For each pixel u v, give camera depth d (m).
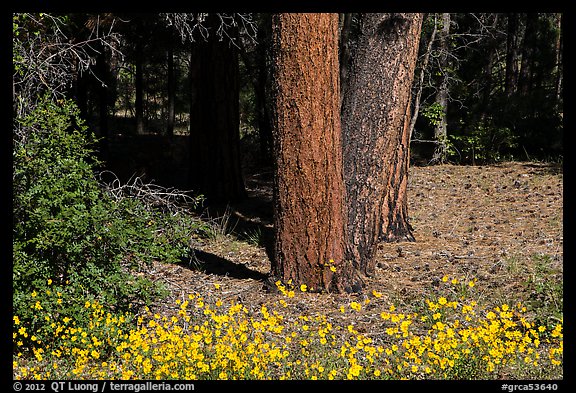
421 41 20.52
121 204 7.40
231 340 6.11
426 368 5.93
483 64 23.89
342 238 8.79
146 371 5.80
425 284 9.27
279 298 8.67
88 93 23.39
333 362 6.34
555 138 20.69
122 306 7.33
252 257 11.44
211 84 15.62
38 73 8.44
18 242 6.84
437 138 20.61
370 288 9.02
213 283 9.63
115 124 30.98
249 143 26.44
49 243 6.75
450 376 5.91
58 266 7.14
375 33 9.27
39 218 6.82
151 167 20.17
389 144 9.29
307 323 7.74
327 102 8.39
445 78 20.33
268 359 6.17
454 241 11.83
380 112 9.22
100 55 19.34
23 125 7.27
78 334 6.69
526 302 8.27
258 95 21.98
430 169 19.48
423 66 18.83
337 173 8.63
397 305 8.34
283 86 8.34
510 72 25.19
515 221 13.23
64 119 7.18
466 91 22.20
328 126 8.46
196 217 14.37
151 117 35.75
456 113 23.33
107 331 6.63
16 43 8.44
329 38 8.30
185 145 25.59
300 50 8.23
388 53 9.22
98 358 6.58
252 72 22.48
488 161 20.61
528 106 21.17
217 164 15.77
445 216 14.00
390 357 6.57
